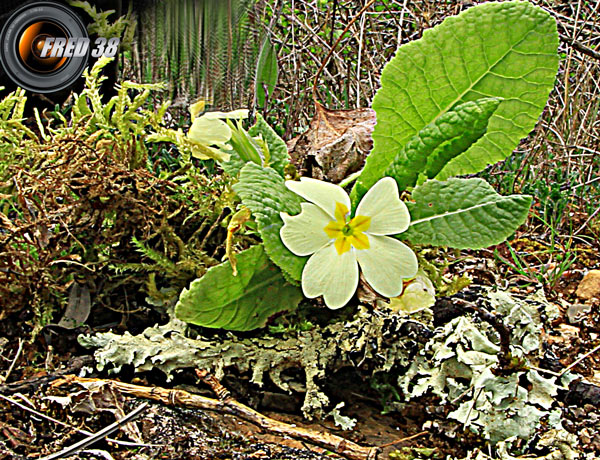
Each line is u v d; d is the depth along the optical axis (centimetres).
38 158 26
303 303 25
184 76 43
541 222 46
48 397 22
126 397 23
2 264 24
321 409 23
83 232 26
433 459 22
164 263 26
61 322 25
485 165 24
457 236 22
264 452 22
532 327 25
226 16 43
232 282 22
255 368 24
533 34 22
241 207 24
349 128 26
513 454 22
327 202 21
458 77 23
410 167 22
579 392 25
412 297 22
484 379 23
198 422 22
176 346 24
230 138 23
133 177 26
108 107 27
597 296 34
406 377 24
